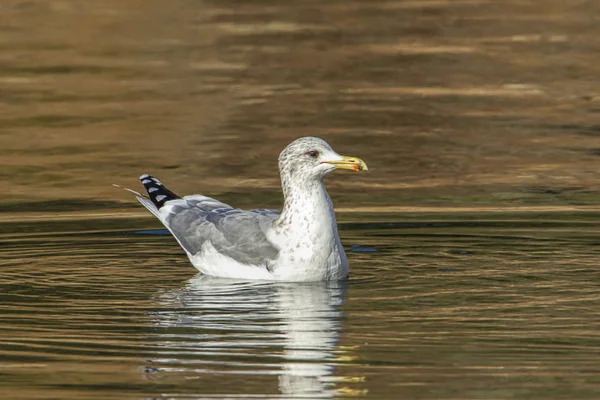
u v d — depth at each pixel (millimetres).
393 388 9203
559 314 11164
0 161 20688
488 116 23281
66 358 10070
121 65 26938
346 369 9656
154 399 9055
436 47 28141
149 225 16000
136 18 30734
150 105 24125
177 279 12945
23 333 10750
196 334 10688
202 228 13414
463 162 20266
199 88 25250
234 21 30469
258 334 10688
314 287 12469
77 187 18969
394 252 14070
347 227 15609
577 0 32344
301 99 24391
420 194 18172
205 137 22047
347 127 22531
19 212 17125
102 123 23031
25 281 12773
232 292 12289
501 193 18062
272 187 18938
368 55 27500
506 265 13305
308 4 32094
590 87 25188
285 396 9062
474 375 9461
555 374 9469
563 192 18062
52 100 24500
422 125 22703
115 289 12438
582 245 14273
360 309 11477
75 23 30203
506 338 10414
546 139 21781
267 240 12883
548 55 27453
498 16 30812
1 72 26484
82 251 14328
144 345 10375
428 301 11727
